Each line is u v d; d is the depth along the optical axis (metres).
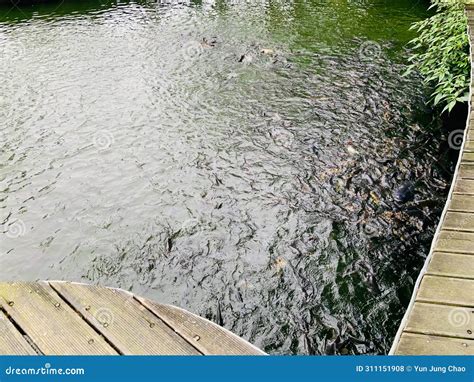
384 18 6.48
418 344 1.26
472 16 4.11
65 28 6.71
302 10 7.12
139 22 6.91
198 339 1.22
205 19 6.95
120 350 1.20
